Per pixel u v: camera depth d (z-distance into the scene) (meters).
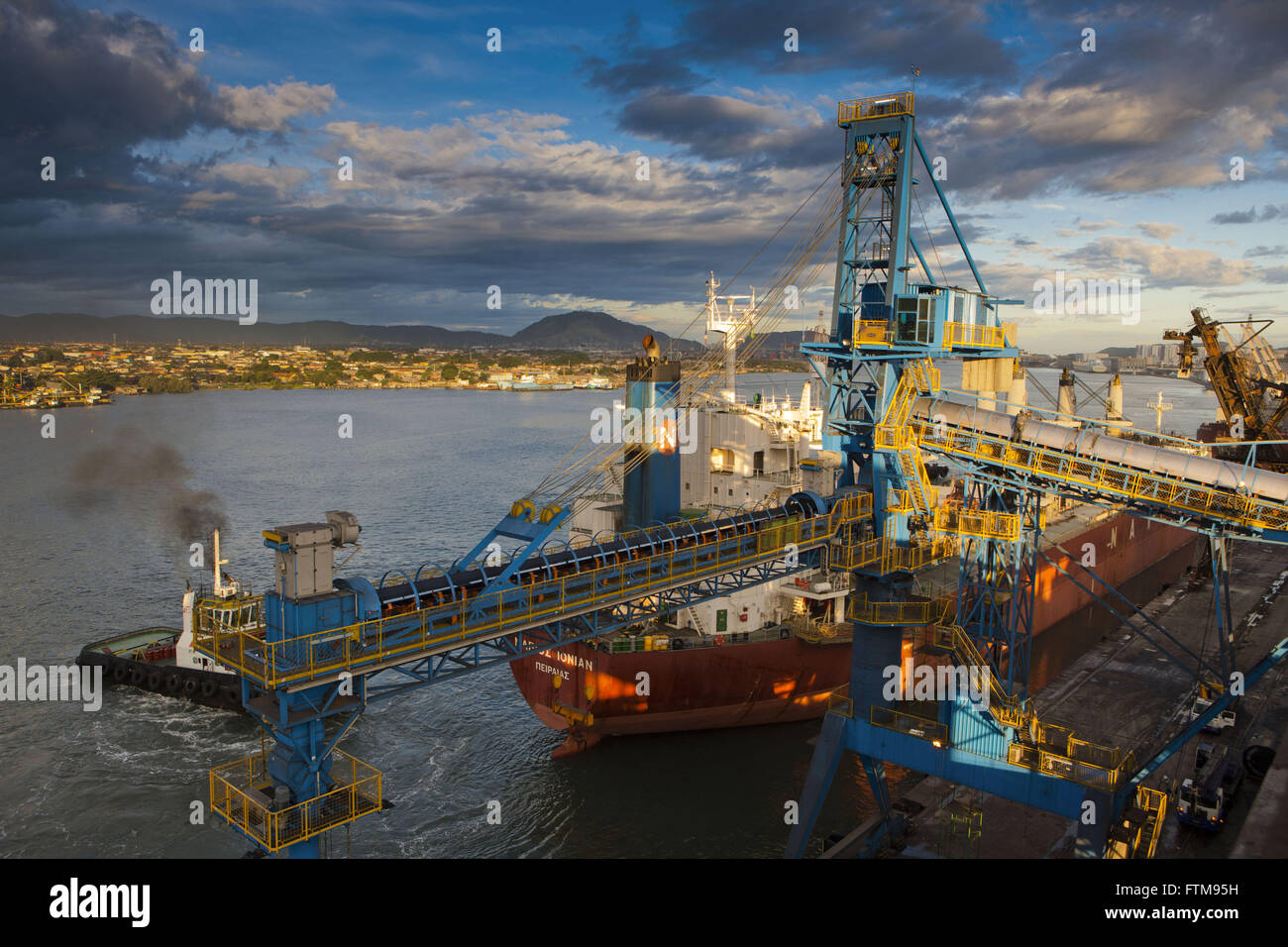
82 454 156.88
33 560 84.69
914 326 34.31
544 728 51.25
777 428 57.31
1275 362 94.00
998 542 34.22
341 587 25.88
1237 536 30.78
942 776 32.78
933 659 51.56
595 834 40.03
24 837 39.72
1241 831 36.91
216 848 39.00
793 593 52.53
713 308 57.00
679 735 50.28
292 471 142.00
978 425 35.09
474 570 31.28
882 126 35.16
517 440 186.38
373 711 53.19
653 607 35.44
